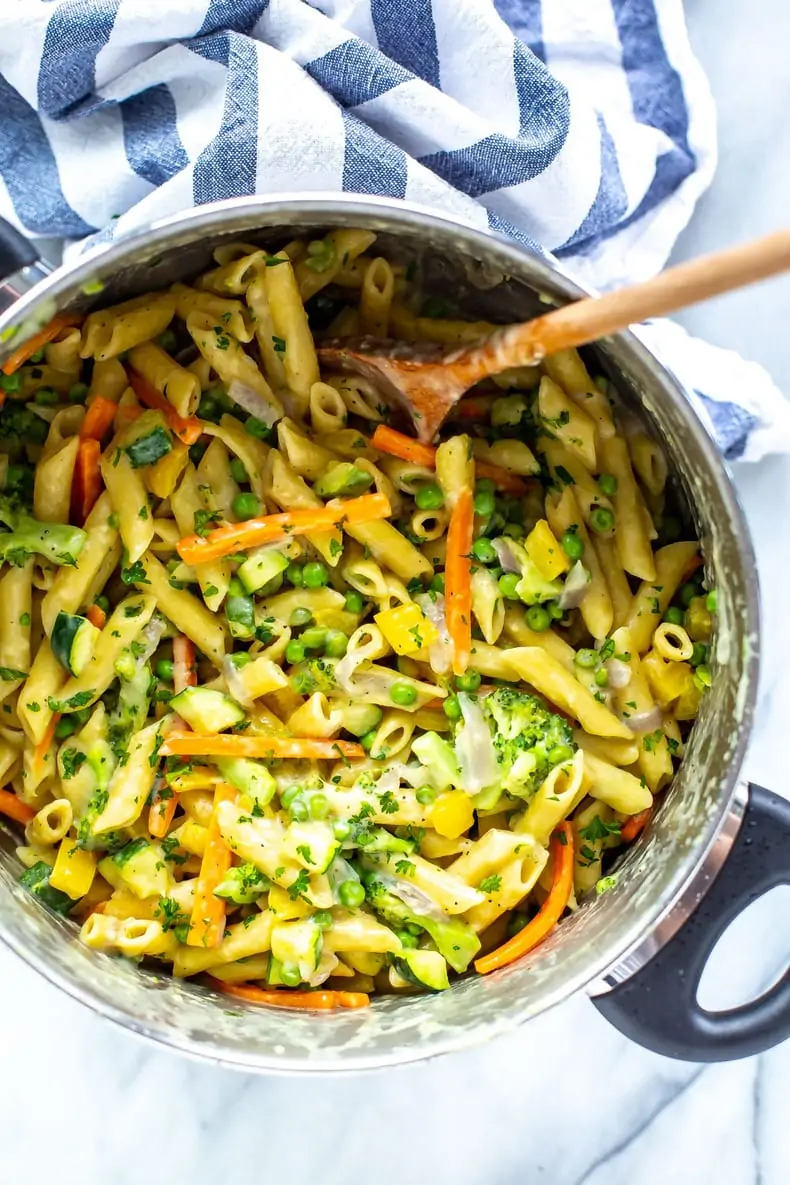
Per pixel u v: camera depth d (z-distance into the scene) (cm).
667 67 63
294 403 59
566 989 55
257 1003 58
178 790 58
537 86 60
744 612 55
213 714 57
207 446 59
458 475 58
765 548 65
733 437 63
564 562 58
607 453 59
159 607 58
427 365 56
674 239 64
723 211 65
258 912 58
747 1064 65
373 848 58
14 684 57
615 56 63
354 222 52
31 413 58
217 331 57
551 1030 65
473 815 59
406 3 59
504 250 52
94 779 58
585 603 59
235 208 51
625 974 56
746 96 65
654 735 59
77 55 57
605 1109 65
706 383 64
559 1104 65
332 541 58
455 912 58
